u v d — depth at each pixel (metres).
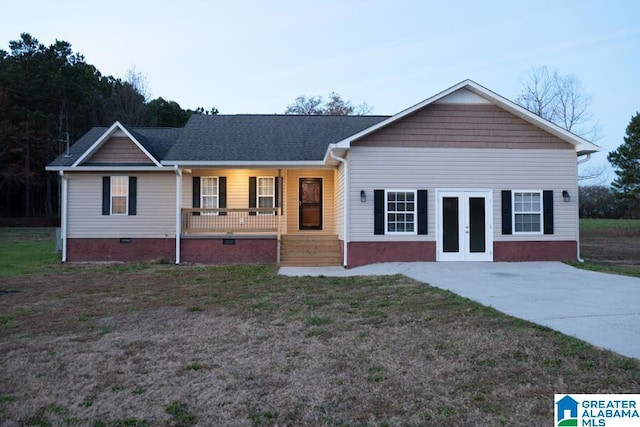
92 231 16.06
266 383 4.48
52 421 3.75
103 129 18.52
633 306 7.35
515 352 5.09
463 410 3.78
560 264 13.41
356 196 13.77
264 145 16.56
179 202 15.49
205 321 7.07
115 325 6.88
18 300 8.94
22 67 39.16
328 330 6.36
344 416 3.75
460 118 14.00
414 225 13.88
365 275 11.82
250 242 15.48
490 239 13.97
